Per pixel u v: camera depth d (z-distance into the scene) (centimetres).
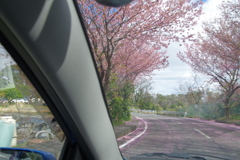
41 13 121
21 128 186
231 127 1337
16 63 136
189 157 267
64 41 136
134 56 1122
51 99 150
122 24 834
